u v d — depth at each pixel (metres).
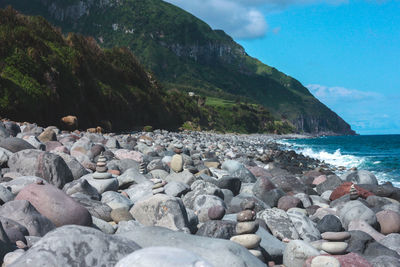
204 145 20.41
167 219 4.28
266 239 4.11
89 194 5.28
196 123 58.75
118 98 28.03
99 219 4.14
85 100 23.25
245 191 7.62
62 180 5.92
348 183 7.71
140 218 4.47
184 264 1.58
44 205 3.69
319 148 39.75
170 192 6.01
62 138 12.24
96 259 2.44
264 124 130.62
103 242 2.54
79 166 6.68
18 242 3.04
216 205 5.01
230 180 7.31
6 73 17.98
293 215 5.09
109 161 8.66
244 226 3.63
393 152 32.44
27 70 19.11
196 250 2.97
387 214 5.34
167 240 3.14
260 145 34.59
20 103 17.23
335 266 3.27
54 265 2.31
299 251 3.65
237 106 127.00
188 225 4.40
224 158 14.95
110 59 33.69
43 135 11.23
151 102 35.28
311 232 4.85
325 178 10.13
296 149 34.03
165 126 37.25
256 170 10.34
